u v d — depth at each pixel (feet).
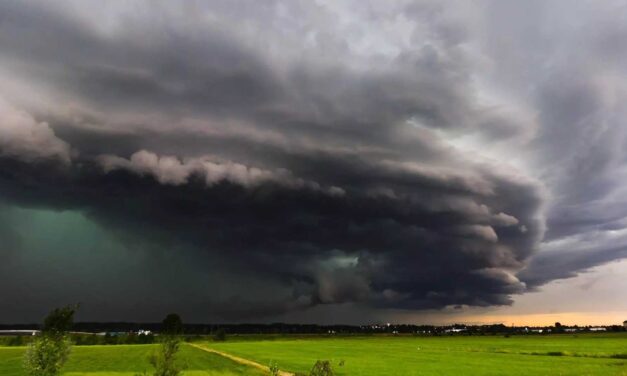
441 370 227.40
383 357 319.47
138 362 263.70
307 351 390.01
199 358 301.22
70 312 57.62
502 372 215.31
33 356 54.60
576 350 366.63
